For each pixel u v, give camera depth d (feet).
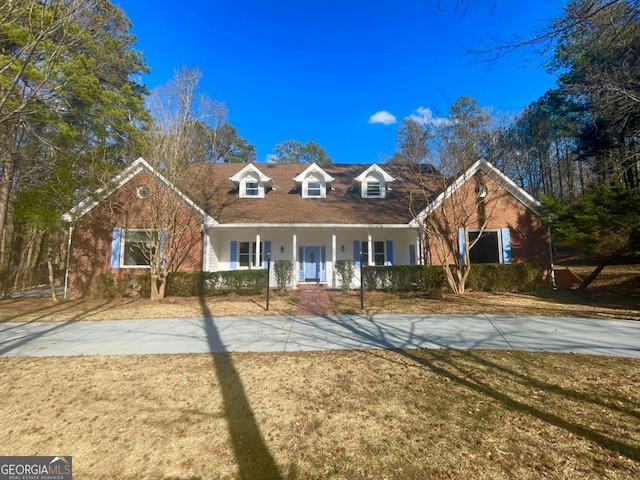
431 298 37.50
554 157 98.89
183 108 41.93
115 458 9.75
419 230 46.62
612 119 31.48
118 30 41.63
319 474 8.82
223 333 23.90
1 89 29.63
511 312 29.43
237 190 56.65
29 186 41.32
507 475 8.61
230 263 53.31
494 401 12.71
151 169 40.75
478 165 46.39
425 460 9.29
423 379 14.96
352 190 58.29
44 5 26.02
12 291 49.32
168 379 15.51
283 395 13.60
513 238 45.73
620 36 16.76
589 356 17.67
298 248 54.65
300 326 25.70
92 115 42.63
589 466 8.91
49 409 12.71
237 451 9.92
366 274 43.75
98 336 23.47
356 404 12.68
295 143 145.18
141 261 45.93
